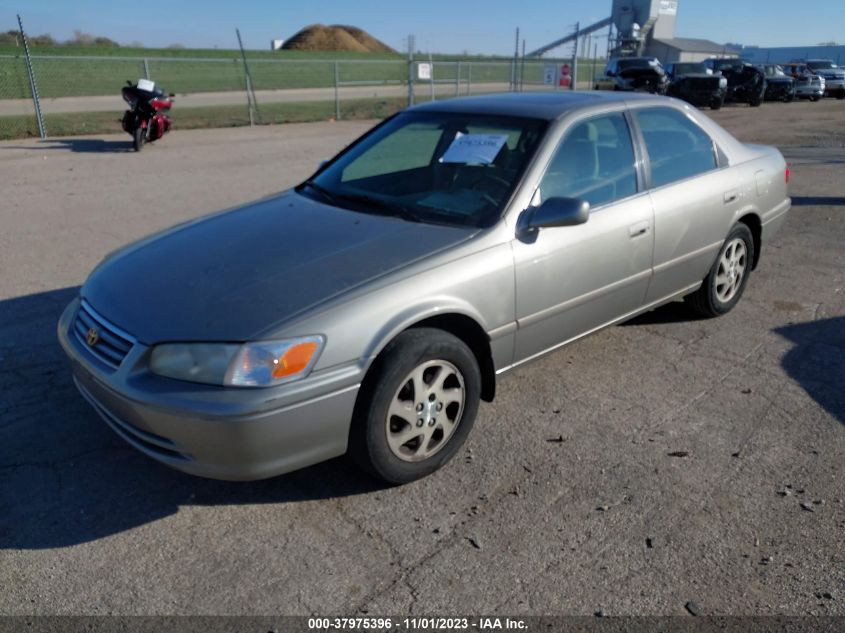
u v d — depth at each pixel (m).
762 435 3.64
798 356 4.57
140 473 3.29
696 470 3.33
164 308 2.92
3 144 13.63
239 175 10.88
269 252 3.26
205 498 3.13
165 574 2.68
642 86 26.81
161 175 10.73
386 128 4.52
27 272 6.00
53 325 4.89
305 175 10.94
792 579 2.65
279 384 2.69
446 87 34.75
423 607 2.53
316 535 2.90
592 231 3.80
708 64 29.77
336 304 2.85
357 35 95.25
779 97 31.66
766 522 2.97
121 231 7.34
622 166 4.13
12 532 2.89
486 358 3.46
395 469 3.10
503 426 3.71
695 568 2.71
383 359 2.94
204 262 3.23
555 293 3.66
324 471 3.33
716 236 4.77
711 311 5.08
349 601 2.56
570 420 3.78
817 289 5.84
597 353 4.61
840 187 10.09
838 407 3.91
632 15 49.84
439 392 3.19
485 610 2.52
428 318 3.14
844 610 2.51
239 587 2.62
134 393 2.75
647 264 4.23
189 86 32.03
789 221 8.11
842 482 3.23
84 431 3.61
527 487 3.21
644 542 2.85
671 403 3.96
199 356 2.71
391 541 2.86
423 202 3.71
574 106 4.02
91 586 2.62
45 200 8.78
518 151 3.74
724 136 5.02
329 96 29.77
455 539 2.87
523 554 2.79
